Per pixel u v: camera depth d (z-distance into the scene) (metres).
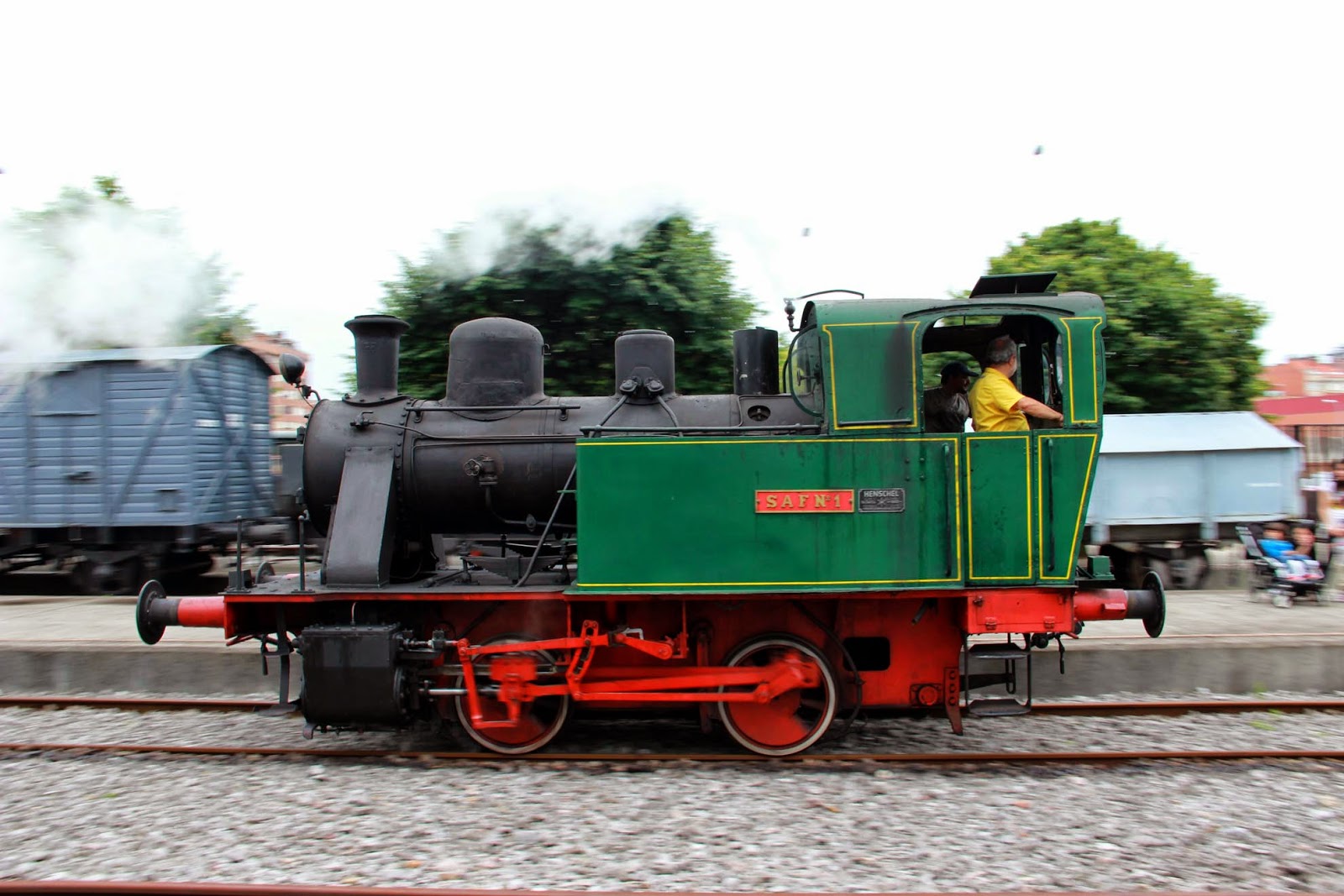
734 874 3.99
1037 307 5.36
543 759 5.69
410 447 6.02
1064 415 5.32
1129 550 11.15
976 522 5.27
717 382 11.47
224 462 11.84
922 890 3.82
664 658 5.48
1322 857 4.18
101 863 4.14
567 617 5.66
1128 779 5.32
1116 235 14.05
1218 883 3.92
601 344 11.11
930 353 6.45
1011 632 5.29
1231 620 8.89
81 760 5.81
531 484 5.99
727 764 5.62
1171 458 10.86
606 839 4.40
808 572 5.27
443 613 5.87
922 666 5.70
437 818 4.69
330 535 5.78
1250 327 13.83
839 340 5.36
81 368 11.28
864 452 5.30
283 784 5.26
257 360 12.70
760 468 5.32
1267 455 10.90
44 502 11.34
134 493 11.21
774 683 5.46
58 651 7.66
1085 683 7.35
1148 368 12.80
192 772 5.54
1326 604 9.86
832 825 4.58
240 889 3.57
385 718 5.51
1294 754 5.67
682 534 5.32
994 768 5.54
